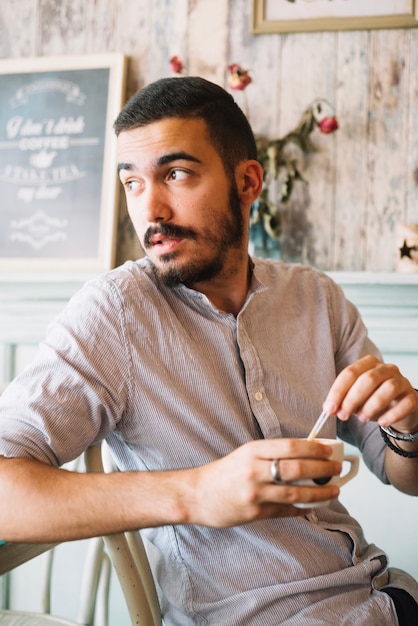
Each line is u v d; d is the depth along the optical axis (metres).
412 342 1.89
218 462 0.86
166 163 1.08
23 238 2.17
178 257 1.09
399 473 1.22
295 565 1.06
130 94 2.16
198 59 2.11
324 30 2.03
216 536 1.07
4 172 2.21
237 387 1.14
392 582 1.15
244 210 1.22
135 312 1.10
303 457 0.80
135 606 1.08
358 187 2.01
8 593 2.09
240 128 1.18
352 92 2.03
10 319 2.07
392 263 2.00
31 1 2.21
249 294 1.22
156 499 0.87
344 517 1.20
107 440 1.16
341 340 1.34
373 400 0.95
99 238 2.12
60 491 0.91
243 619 1.03
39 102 2.21
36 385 1.02
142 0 2.16
